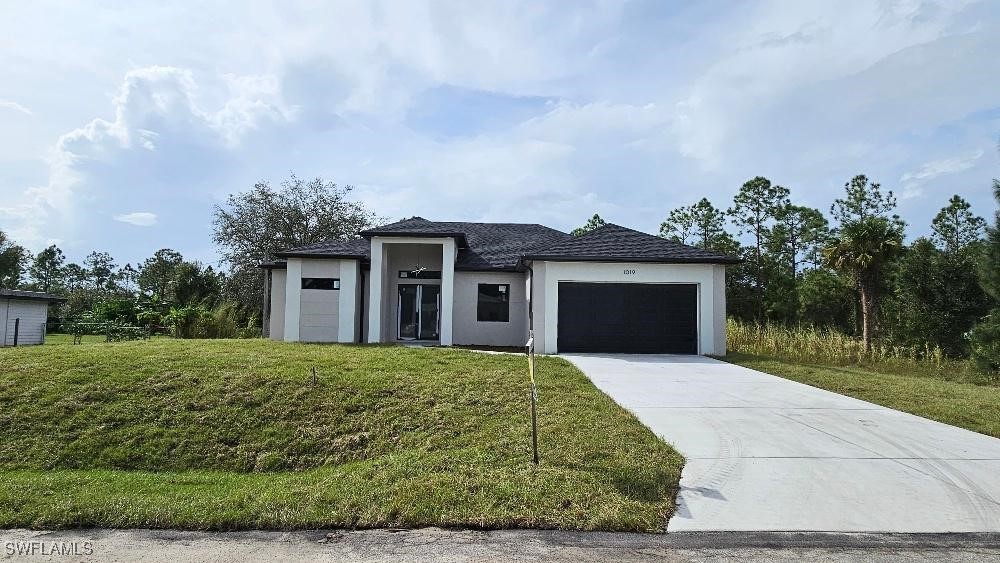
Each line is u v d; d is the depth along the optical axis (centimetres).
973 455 674
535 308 1722
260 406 948
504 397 952
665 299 1744
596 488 552
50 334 3291
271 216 3266
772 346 2169
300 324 1931
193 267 3819
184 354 1259
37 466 793
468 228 2467
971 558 422
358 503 526
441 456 673
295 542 455
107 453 824
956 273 2800
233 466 802
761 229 3956
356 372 1119
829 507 518
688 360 1558
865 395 1080
